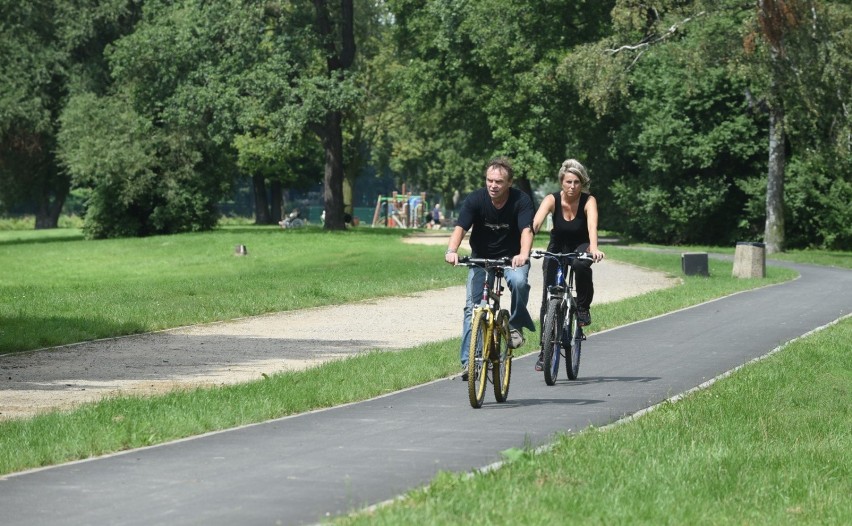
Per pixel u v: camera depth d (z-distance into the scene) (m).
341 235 119.00
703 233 120.06
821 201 109.69
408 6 126.50
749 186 113.12
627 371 27.33
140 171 129.62
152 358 31.33
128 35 130.25
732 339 34.50
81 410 20.53
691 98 113.38
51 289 58.56
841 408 21.42
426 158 198.00
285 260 90.94
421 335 37.91
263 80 114.25
